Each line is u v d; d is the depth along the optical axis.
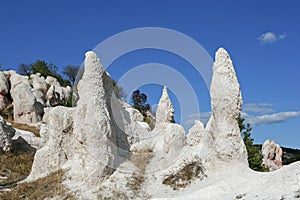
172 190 12.35
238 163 12.26
